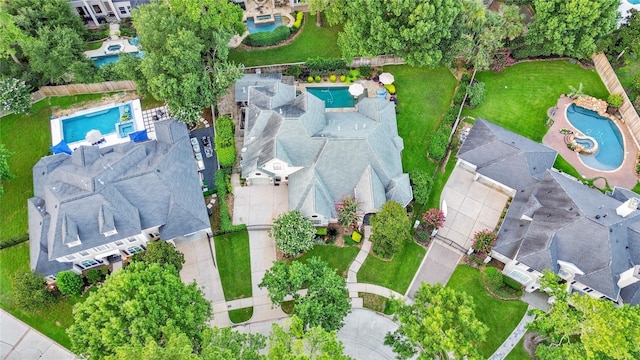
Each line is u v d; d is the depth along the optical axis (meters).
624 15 68.62
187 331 40.66
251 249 52.72
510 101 63.53
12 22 56.25
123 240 48.50
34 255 48.62
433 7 54.22
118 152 53.97
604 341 35.50
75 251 46.47
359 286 50.78
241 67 63.91
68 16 64.25
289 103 57.16
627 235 46.06
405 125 61.47
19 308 46.59
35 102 64.25
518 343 47.16
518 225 50.00
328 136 52.03
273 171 53.69
